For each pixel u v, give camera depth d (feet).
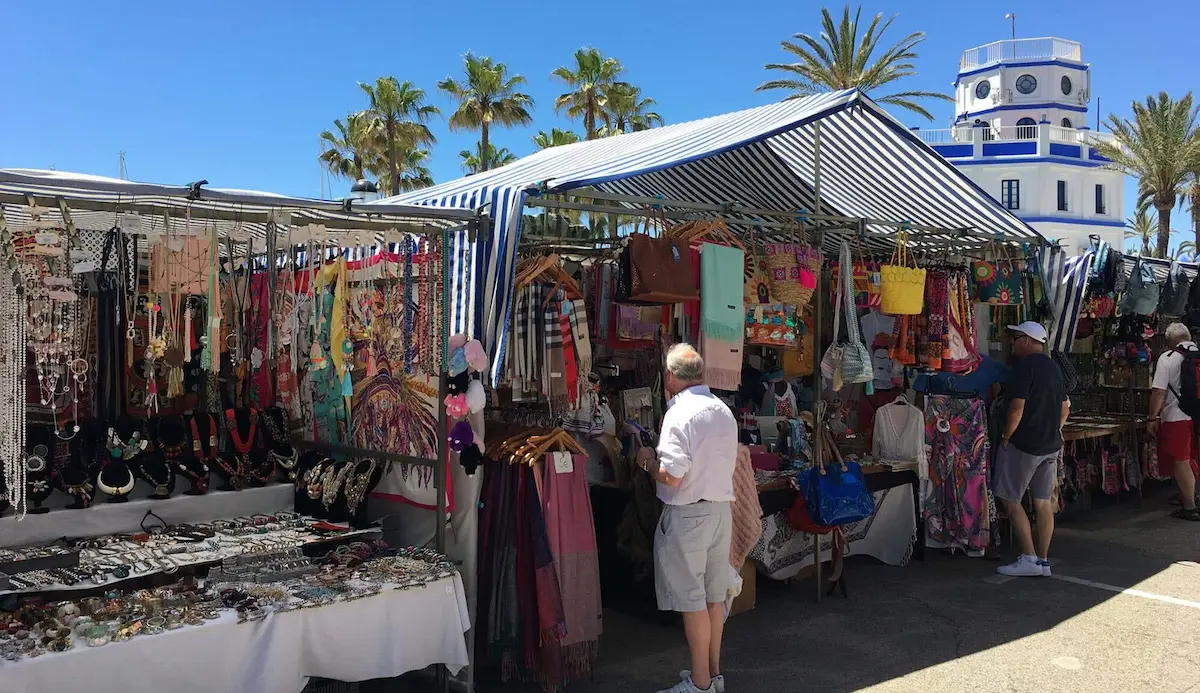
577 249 20.22
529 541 13.08
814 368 18.69
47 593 11.13
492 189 13.15
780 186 21.42
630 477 17.62
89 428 14.21
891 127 16.74
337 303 13.88
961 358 20.85
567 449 13.53
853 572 20.63
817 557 18.28
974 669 14.44
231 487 15.53
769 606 17.97
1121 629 16.38
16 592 10.93
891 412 21.47
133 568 11.93
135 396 15.07
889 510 21.18
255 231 14.32
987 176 114.21
